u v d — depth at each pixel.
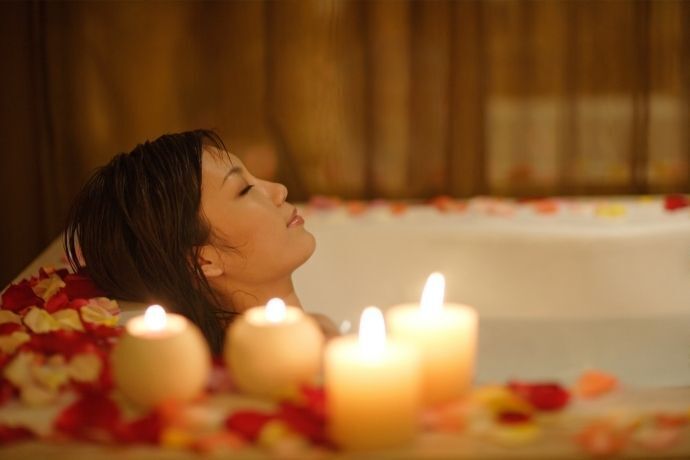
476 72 2.29
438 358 0.87
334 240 1.82
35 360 0.96
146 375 0.87
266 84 2.28
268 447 0.81
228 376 0.94
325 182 2.33
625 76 2.32
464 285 1.80
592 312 1.77
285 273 1.32
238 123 2.29
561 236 1.78
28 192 2.28
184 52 2.25
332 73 2.28
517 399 0.87
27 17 2.20
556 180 2.36
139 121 2.27
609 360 1.53
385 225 1.85
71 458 0.80
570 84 2.31
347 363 0.79
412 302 1.80
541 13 2.28
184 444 0.81
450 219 1.90
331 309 1.78
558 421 0.86
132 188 1.27
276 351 0.89
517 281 1.79
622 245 1.77
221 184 1.27
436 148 2.33
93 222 1.29
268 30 2.25
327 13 2.25
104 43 2.23
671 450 0.80
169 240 1.25
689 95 2.32
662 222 1.83
